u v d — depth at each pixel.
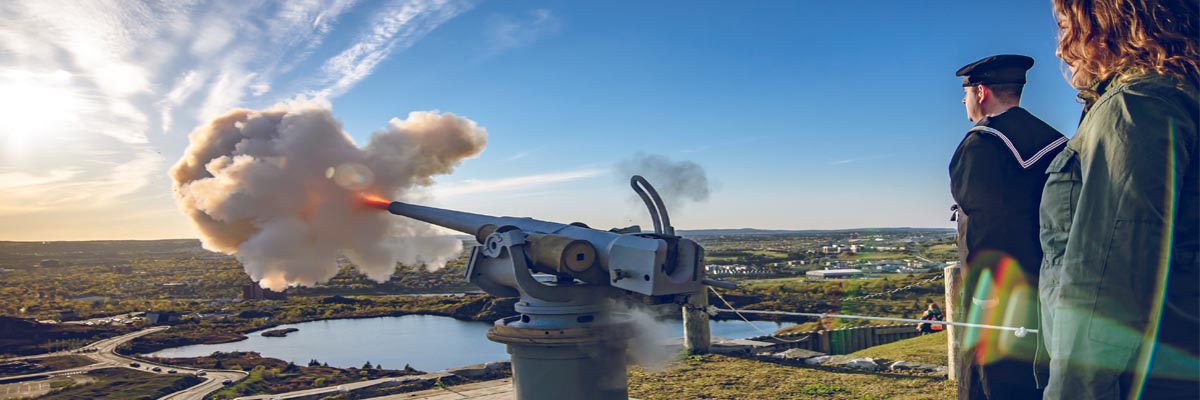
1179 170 1.44
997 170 2.71
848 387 6.45
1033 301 2.68
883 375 6.90
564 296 3.32
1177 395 1.47
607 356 3.38
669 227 3.24
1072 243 1.54
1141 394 1.48
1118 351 1.44
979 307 2.80
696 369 7.48
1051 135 2.72
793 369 7.36
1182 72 1.58
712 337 8.97
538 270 3.49
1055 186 1.77
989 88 2.89
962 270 2.93
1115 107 1.52
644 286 3.03
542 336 3.29
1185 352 1.48
